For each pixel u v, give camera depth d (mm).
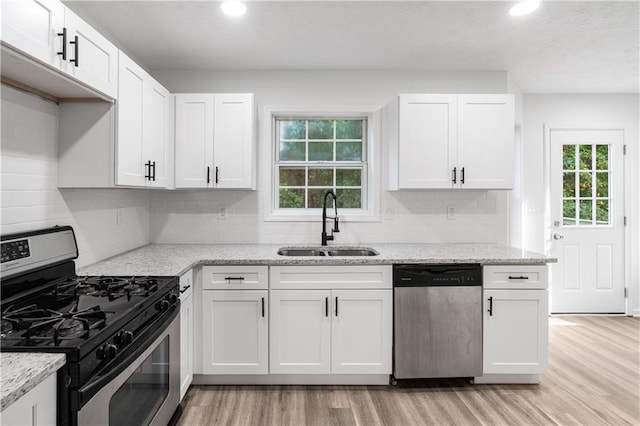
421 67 3168
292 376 2496
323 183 3361
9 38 1230
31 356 1023
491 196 3256
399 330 2408
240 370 2426
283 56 2926
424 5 2207
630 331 3527
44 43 1404
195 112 2809
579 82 3611
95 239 2303
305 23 2414
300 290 2420
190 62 3027
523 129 3973
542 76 3432
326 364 2438
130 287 1679
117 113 1957
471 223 3250
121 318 1315
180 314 2107
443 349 2418
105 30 2484
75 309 1407
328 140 3348
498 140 2838
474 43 2719
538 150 3988
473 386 2482
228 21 2385
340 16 2330
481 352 2426
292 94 3201
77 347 1058
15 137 1656
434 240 3234
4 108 1596
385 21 2395
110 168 1957
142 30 2494
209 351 2426
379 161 3219
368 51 2848
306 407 2229
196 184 2818
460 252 2693
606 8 2240
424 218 3234
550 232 4008
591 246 4023
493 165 2842
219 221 3174
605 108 3992
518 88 3754
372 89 3221
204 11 2262
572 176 4023
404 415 2145
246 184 2826
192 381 2500
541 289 2439
